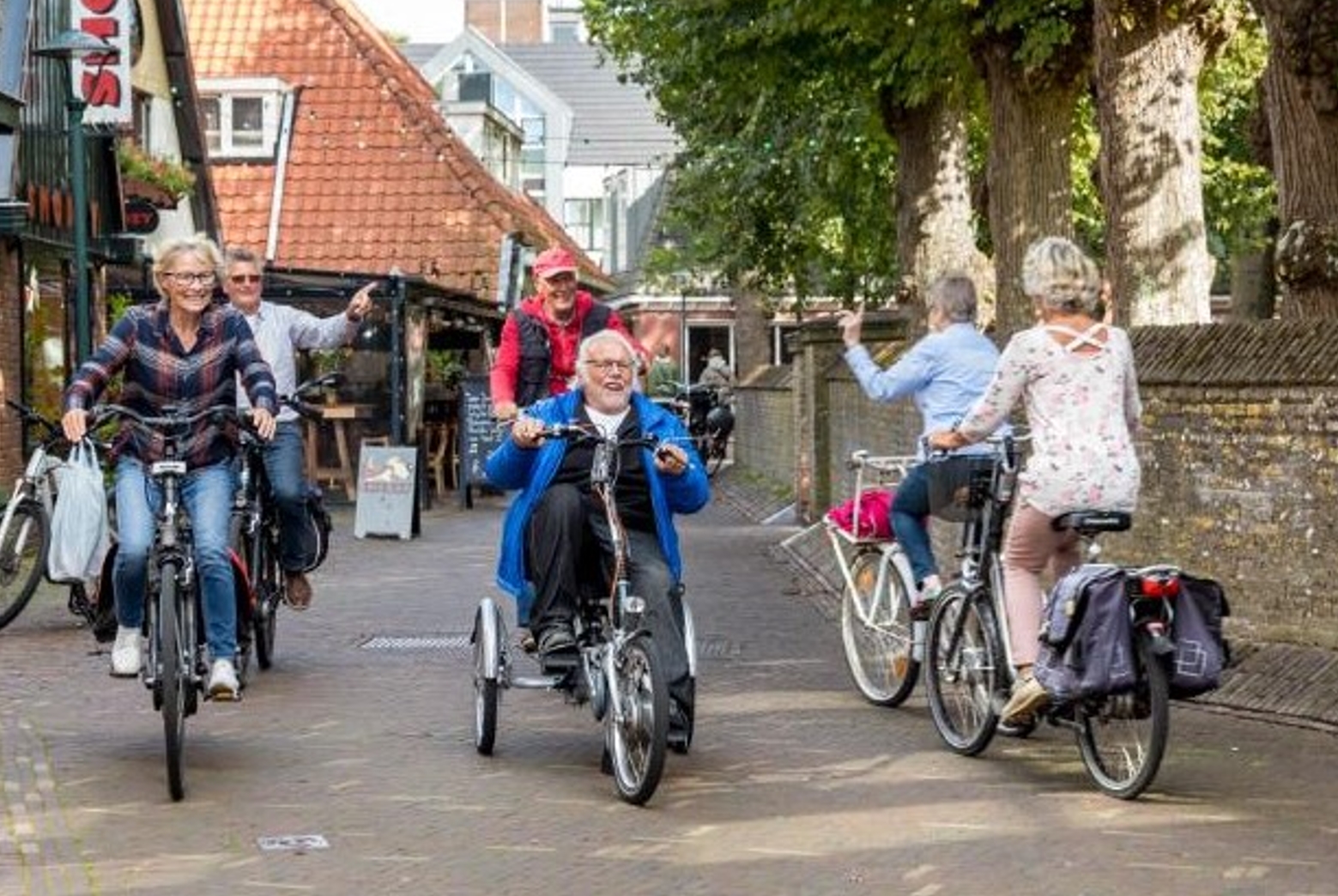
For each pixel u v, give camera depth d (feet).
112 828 33.73
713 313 296.10
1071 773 37.73
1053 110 86.48
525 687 41.27
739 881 30.17
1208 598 34.96
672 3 111.04
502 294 163.02
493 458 39.27
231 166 170.50
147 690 47.67
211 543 37.83
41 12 102.83
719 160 152.87
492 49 347.36
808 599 68.80
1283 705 43.47
